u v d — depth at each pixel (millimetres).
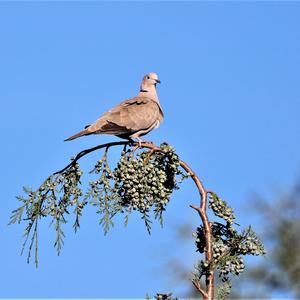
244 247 11578
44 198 13031
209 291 11273
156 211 12430
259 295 17234
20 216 12977
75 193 12977
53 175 13078
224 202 11898
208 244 11500
